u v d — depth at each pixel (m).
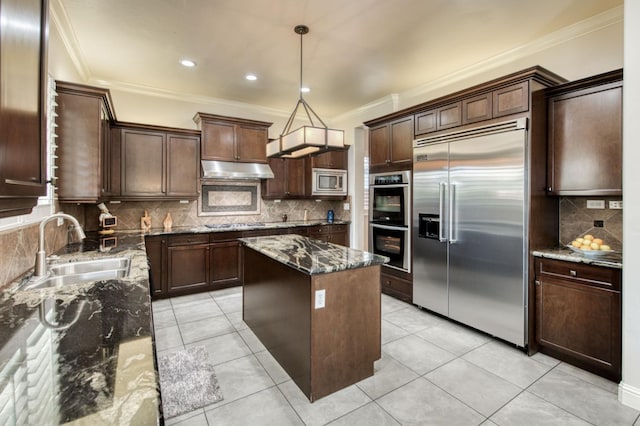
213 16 2.74
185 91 4.59
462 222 3.16
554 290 2.60
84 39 3.10
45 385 0.73
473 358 2.63
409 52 3.44
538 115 2.73
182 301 3.98
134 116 4.41
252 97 4.89
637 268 1.98
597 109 2.53
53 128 2.61
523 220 2.70
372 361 2.36
